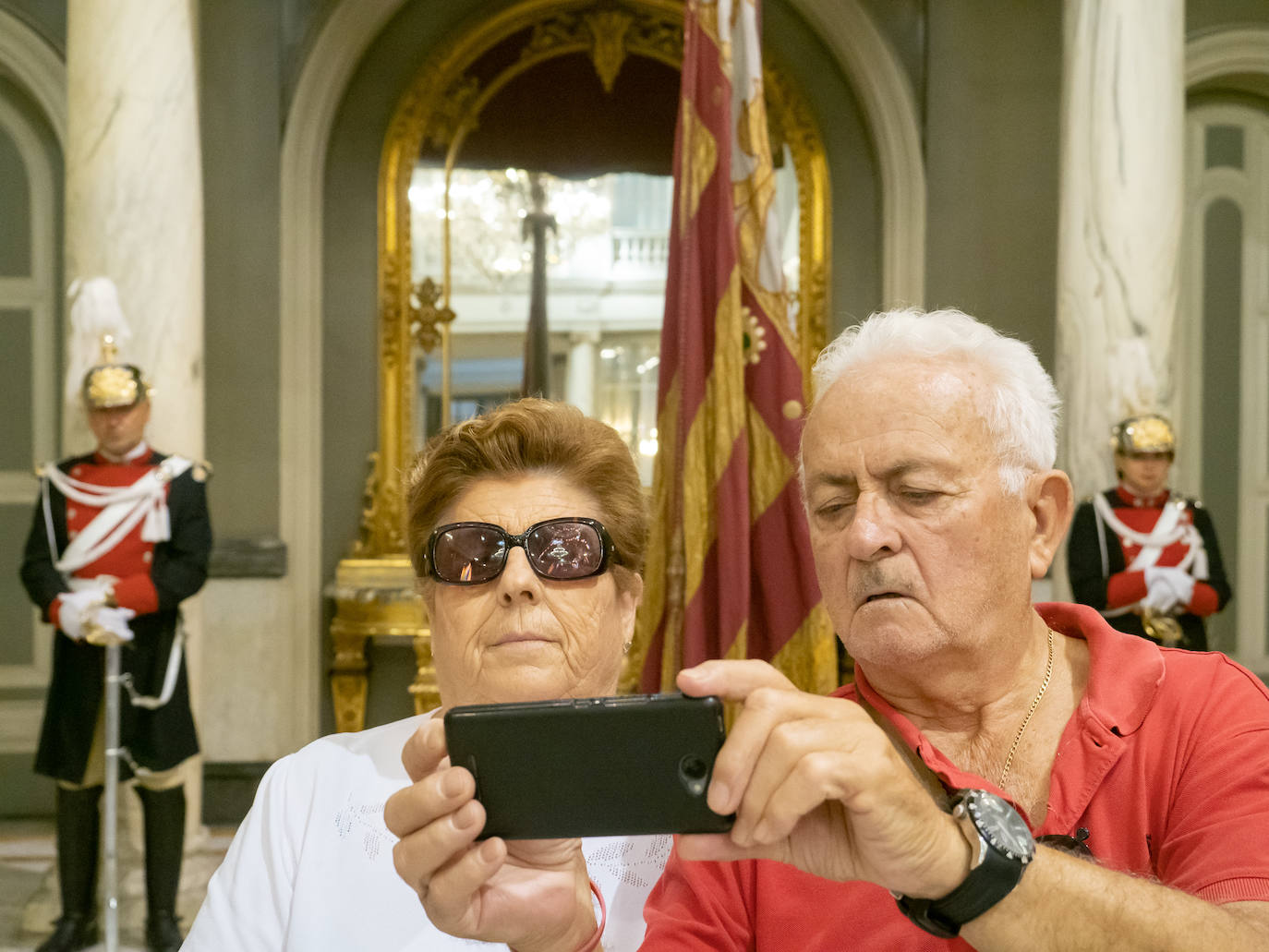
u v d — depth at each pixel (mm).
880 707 1174
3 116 5234
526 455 1323
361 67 5328
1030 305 5191
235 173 5082
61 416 5246
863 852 819
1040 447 1142
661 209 5434
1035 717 1167
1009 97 5227
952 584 1094
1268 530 5668
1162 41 4102
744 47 2730
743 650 2500
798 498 2611
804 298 5387
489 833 850
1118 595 3641
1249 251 5699
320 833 1396
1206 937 817
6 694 5164
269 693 4941
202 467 3576
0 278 5246
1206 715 1080
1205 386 5680
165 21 4000
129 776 3488
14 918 3740
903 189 5219
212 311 5059
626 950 1337
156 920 3436
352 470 5289
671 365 2734
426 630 4965
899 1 5273
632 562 1390
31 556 3432
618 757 825
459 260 5395
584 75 5445
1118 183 4090
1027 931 828
